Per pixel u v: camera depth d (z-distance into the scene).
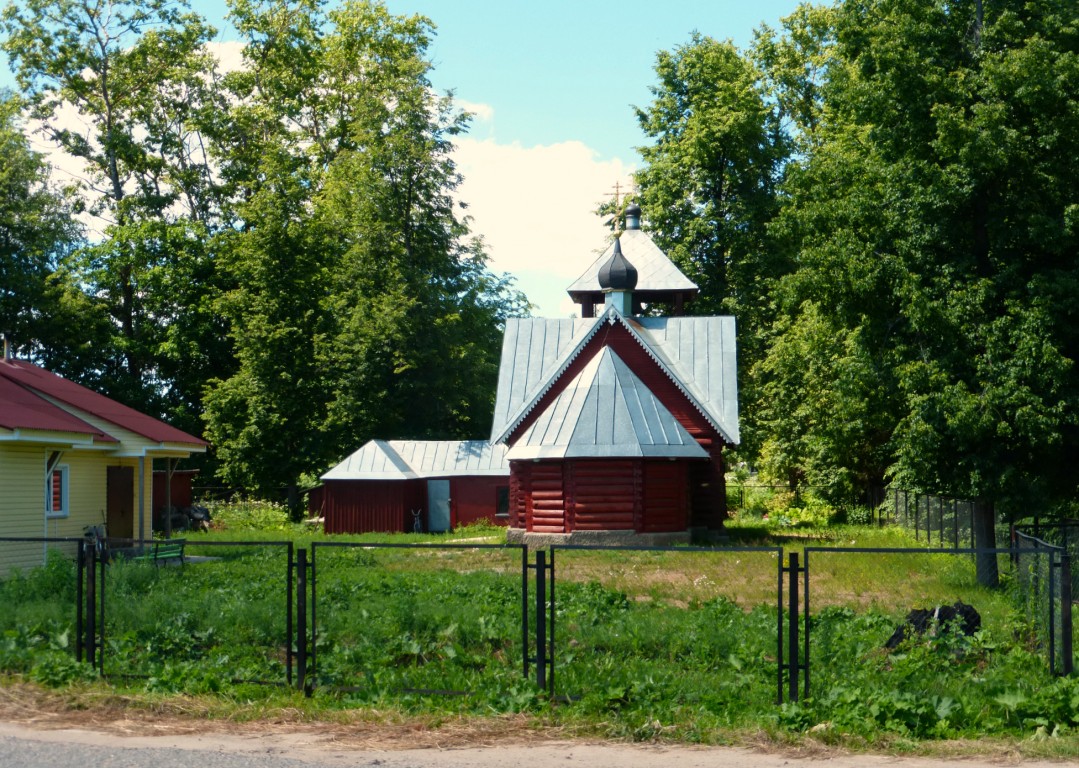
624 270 43.47
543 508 36.25
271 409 52.69
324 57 62.97
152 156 58.53
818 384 46.19
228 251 56.81
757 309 51.41
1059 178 24.22
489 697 11.38
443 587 21.09
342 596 19.69
